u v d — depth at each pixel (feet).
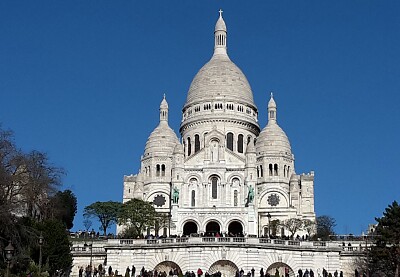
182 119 640.99
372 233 433.48
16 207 299.99
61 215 453.58
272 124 617.62
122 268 349.00
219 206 540.93
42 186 337.93
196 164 557.33
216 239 344.08
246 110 627.87
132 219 452.76
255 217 518.37
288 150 599.16
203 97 624.18
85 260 367.45
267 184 582.35
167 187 581.53
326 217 534.78
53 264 316.60
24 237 292.61
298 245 351.87
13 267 279.28
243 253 341.82
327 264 352.28
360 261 352.28
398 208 324.80
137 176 583.99
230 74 638.94
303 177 586.45
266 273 323.16
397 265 313.94
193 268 340.39
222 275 341.21
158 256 347.56
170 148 598.34
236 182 552.00
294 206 572.10
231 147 604.90
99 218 464.24
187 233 523.29
